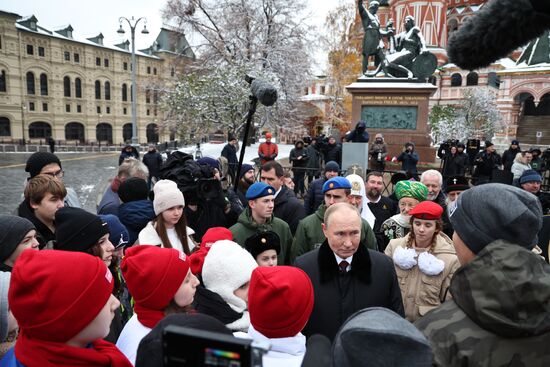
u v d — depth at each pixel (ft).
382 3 47.34
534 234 3.80
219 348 2.27
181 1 77.92
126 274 5.67
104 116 195.93
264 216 10.95
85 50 185.68
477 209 4.00
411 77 44.16
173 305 5.70
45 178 9.38
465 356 3.48
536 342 3.43
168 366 2.38
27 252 4.36
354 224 7.12
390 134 44.29
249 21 77.77
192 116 54.49
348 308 7.18
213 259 6.58
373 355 2.82
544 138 129.59
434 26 137.49
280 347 4.89
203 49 81.05
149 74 210.18
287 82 77.20
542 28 2.26
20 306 4.10
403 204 11.81
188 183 11.66
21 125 167.94
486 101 117.91
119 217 11.09
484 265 3.59
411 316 8.68
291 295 4.81
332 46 108.88
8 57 161.17
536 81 120.88
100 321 4.37
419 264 8.62
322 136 46.88
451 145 42.68
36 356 4.10
